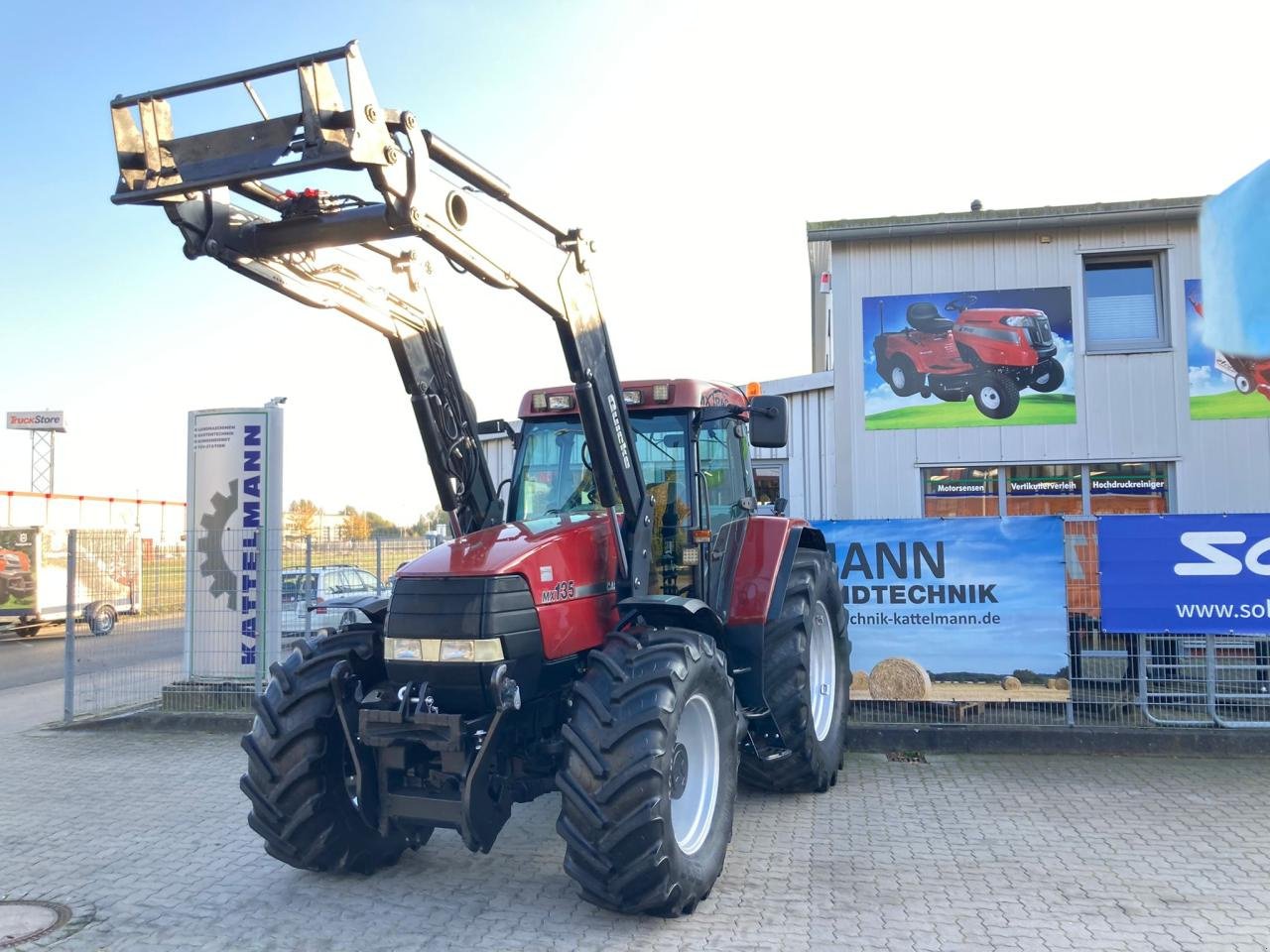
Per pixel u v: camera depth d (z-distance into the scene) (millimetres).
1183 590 7195
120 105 3461
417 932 4109
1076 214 10180
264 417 9281
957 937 3965
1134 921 4109
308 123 3174
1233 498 10070
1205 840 5176
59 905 4512
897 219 10539
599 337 4688
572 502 5395
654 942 3945
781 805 5891
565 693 4664
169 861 5117
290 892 4605
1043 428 10453
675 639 4352
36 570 18859
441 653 4086
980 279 10609
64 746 8078
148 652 9312
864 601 7574
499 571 4129
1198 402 10172
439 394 5008
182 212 3629
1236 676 7152
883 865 4828
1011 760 6984
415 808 4238
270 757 4465
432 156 3646
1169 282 10297
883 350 10773
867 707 7562
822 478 12258
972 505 10625
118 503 23734
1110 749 7070
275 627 8852
